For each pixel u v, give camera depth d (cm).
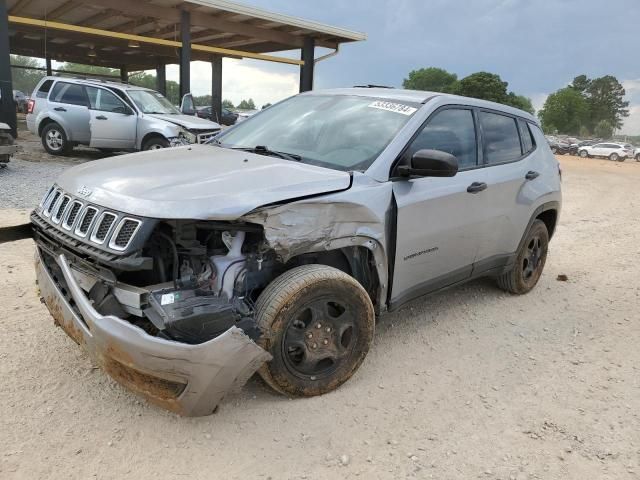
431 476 284
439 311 511
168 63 2719
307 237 316
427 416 337
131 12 1605
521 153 522
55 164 1247
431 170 351
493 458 301
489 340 456
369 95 450
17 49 2536
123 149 1351
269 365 315
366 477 280
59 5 1719
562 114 11475
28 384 338
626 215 1214
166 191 293
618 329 500
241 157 373
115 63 2939
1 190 902
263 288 335
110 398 330
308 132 420
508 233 498
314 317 330
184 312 274
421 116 407
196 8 1664
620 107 13825
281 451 296
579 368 416
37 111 1359
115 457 282
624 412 356
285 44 1998
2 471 265
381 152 377
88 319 279
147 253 294
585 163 4012
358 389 361
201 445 296
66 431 299
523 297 568
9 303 449
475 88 7431
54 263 333
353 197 339
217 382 276
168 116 1335
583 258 759
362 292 345
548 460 303
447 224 414
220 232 312
